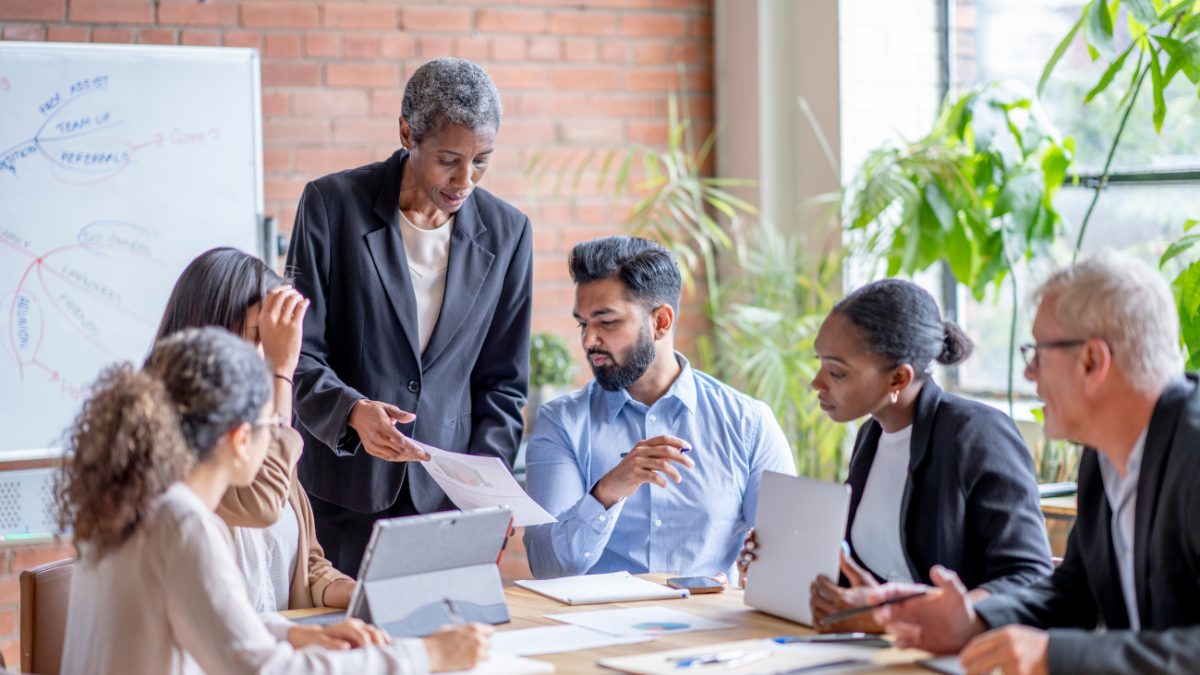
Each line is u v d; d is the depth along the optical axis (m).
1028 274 4.23
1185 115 3.76
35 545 4.10
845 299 2.27
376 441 2.62
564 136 4.74
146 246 4.03
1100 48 3.25
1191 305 3.04
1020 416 4.12
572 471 2.73
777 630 2.11
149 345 4.03
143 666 1.78
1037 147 3.76
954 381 4.52
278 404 2.30
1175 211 3.79
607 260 2.64
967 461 2.19
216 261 2.37
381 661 1.79
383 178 2.90
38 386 3.92
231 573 1.78
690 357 4.93
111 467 1.76
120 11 4.18
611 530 2.57
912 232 3.92
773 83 4.77
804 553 2.14
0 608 4.07
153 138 4.04
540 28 4.69
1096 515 1.98
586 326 2.67
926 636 1.90
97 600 1.81
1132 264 1.85
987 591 2.05
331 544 2.93
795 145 4.80
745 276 4.81
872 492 2.35
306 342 2.82
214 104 4.11
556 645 2.03
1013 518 2.14
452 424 2.95
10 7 4.06
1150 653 1.68
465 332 2.93
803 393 4.25
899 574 2.30
